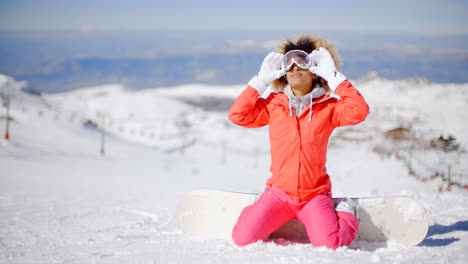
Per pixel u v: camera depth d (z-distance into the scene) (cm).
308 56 312
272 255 255
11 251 300
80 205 811
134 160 6869
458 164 3553
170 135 12638
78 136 8656
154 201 963
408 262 233
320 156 308
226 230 340
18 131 7481
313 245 292
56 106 13312
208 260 245
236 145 11762
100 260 253
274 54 327
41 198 1038
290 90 328
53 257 269
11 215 611
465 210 490
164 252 274
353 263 230
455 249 273
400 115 13862
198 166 7181
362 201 313
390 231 307
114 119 15962
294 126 307
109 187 2016
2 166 3075
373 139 7812
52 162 4250
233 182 4422
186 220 353
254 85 321
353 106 296
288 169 306
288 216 315
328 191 319
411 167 3809
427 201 610
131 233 404
